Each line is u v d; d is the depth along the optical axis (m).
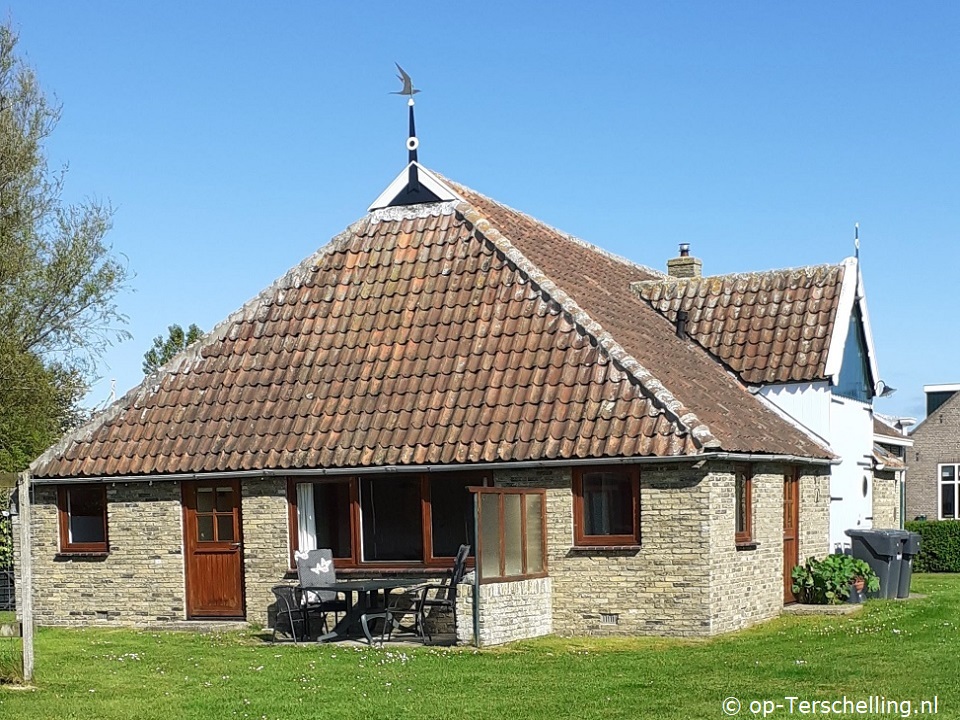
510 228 28.09
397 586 20.33
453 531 21.91
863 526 29.19
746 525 22.53
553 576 21.34
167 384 24.84
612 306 26.11
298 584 22.59
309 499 22.92
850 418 28.34
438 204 26.05
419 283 24.78
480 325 23.56
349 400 23.22
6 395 35.41
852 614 23.25
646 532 20.81
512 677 16.73
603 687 15.84
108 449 24.17
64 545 24.72
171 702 15.18
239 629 22.73
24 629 16.53
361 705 14.91
